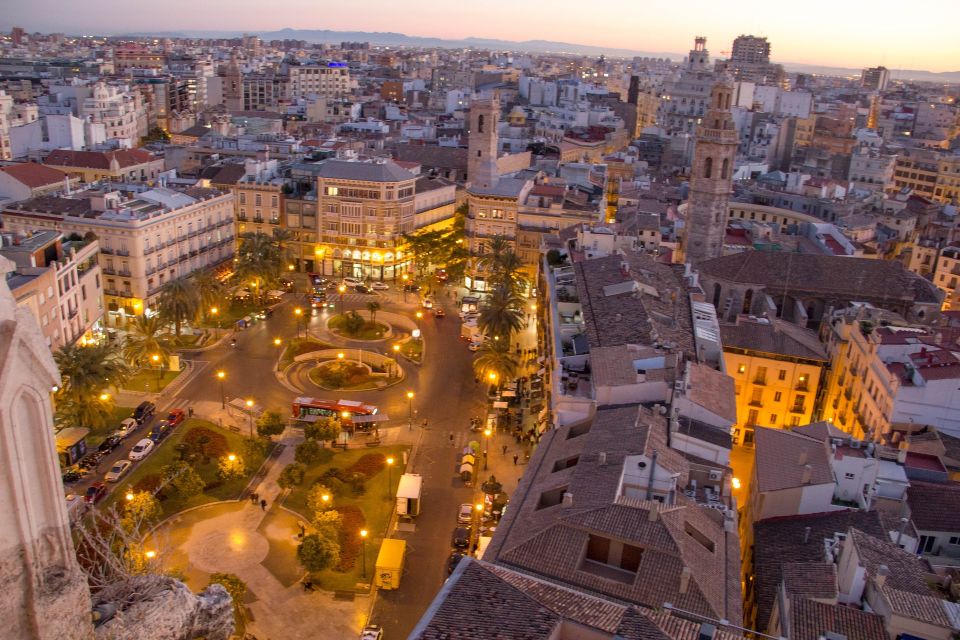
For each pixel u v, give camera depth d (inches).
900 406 3604.8
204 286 5836.6
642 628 1803.6
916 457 3294.8
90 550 1581.0
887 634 2073.1
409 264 7608.3
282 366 5329.7
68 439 3949.3
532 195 7298.2
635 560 2349.9
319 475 3983.8
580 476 2716.5
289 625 2955.2
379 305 6579.7
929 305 5221.5
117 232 5787.4
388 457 4178.2
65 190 6702.8
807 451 3095.5
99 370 4077.3
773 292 5383.9
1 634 936.9
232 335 5836.6
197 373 5152.6
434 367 5452.8
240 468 3828.7
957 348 4042.8
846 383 4360.2
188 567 3213.6
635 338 3767.2
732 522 2618.1
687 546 2327.8
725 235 6540.4
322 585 3179.1
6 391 897.5
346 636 2920.8
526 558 2353.6
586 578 2263.8
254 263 6304.1
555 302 4692.4
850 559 2358.5
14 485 925.2
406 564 3348.9
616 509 2421.3
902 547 2578.7
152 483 3750.0
